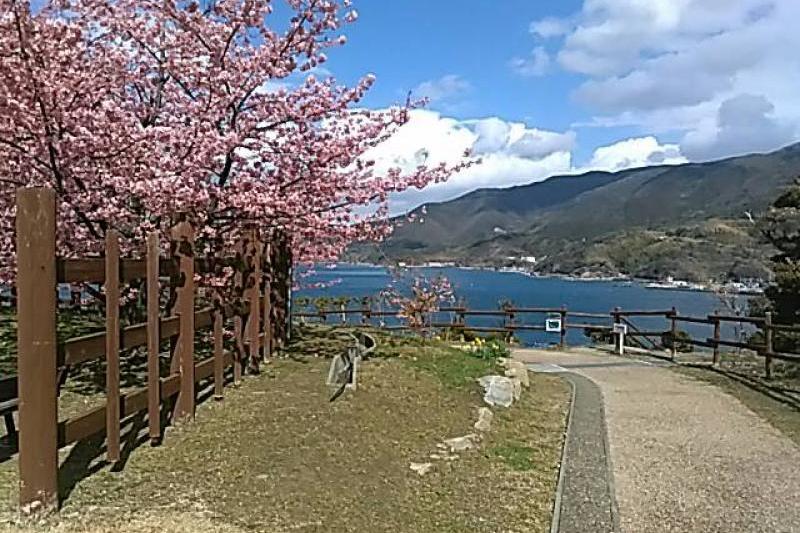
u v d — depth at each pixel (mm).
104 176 7398
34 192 4152
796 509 5305
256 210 8102
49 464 4238
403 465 5703
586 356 15344
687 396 10133
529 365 13438
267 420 6500
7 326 10922
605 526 4844
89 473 4965
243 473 5133
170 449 5555
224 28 8305
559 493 5484
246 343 8688
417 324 15648
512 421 7887
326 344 11438
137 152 7406
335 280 13812
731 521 5031
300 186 8680
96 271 4750
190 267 6352
